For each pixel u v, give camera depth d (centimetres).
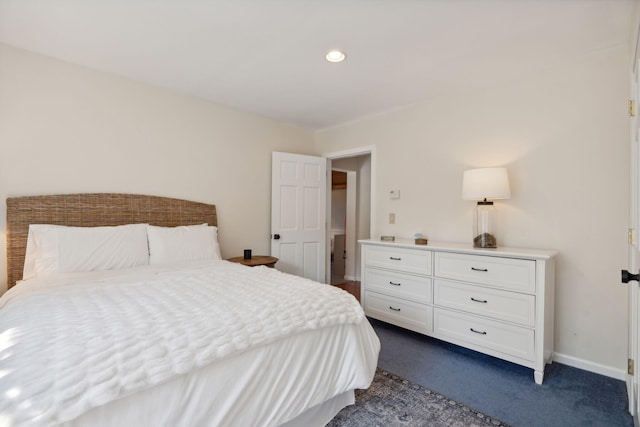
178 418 100
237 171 352
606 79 213
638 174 136
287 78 268
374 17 181
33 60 231
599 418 167
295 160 392
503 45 210
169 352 102
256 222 370
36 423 74
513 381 205
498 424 162
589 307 219
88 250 228
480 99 276
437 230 305
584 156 222
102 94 261
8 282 218
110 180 266
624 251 207
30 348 97
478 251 225
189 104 313
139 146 282
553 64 235
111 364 92
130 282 187
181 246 272
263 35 203
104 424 87
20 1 170
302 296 158
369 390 193
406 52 221
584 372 217
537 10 172
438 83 273
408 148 329
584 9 171
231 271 221
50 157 238
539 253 208
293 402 133
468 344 233
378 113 357
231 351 112
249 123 362
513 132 255
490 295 222
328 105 333
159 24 192
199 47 220
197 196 320
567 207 228
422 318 262
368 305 305
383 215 352
